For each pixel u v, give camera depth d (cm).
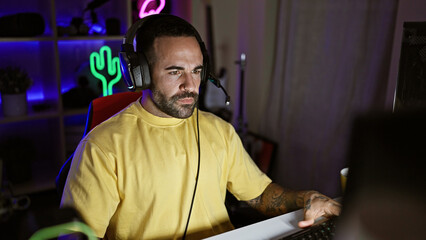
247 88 288
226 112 291
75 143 256
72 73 266
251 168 120
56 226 58
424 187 39
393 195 41
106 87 264
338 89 202
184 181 102
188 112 100
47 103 255
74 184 92
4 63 245
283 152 247
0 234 55
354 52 191
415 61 98
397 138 40
